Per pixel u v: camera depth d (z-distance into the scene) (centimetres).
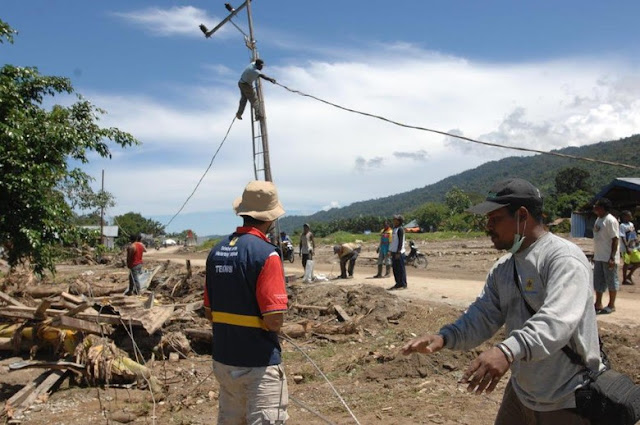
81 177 1256
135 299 1148
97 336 848
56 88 1339
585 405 280
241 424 387
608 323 914
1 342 923
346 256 1856
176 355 906
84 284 1595
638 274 1689
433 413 614
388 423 593
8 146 1138
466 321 327
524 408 306
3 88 1141
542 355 263
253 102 1415
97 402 704
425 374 759
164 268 2544
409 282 1662
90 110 1349
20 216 1169
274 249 377
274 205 398
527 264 298
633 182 2938
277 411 372
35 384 741
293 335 1034
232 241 388
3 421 649
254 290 370
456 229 7931
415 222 10119
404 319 1120
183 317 1058
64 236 1229
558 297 274
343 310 1171
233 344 373
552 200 7169
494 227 309
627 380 292
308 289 1406
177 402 702
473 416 600
